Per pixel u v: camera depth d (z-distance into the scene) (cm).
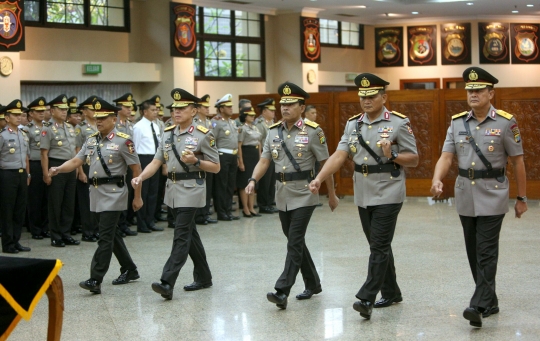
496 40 2103
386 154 480
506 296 557
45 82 1418
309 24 1895
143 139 936
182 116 581
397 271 657
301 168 538
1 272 327
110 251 596
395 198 491
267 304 546
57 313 351
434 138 1216
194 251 594
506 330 466
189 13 1577
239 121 1127
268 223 1004
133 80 1513
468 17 2098
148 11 1577
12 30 1194
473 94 477
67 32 1456
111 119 611
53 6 1435
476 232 486
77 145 884
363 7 1888
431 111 1214
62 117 852
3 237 794
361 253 756
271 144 552
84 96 1491
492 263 468
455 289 582
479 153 477
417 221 991
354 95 1255
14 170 794
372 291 487
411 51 2155
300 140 539
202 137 578
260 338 460
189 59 1588
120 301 566
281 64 1919
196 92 1739
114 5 1543
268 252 769
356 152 507
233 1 1747
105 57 1523
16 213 801
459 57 2114
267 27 1911
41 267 336
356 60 2161
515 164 480
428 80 2148
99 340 464
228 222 1020
